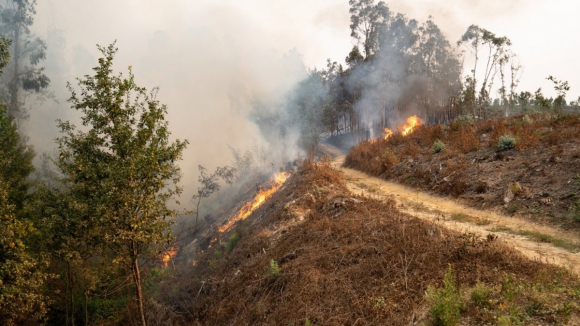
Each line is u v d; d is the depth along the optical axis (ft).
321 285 30.09
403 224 34.30
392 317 22.86
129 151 33.47
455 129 83.76
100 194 31.86
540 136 56.90
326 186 64.13
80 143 33.60
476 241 27.66
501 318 18.61
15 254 34.12
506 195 42.50
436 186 55.47
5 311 34.24
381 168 76.95
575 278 22.54
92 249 36.32
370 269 29.43
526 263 24.52
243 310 34.86
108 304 53.52
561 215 35.22
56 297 52.19
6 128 61.26
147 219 32.58
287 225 50.49
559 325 17.62
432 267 26.30
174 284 54.39
